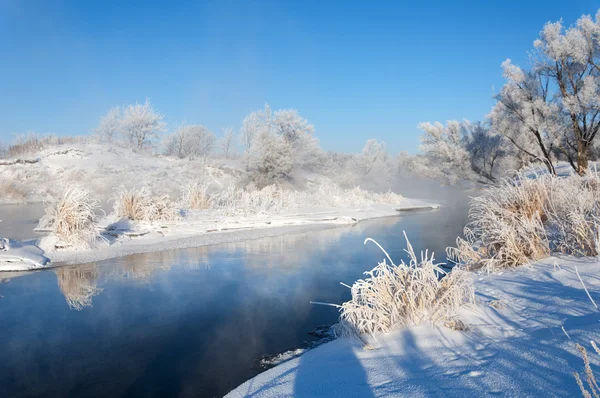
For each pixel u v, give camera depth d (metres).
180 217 15.35
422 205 28.23
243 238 13.36
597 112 21.02
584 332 3.37
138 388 4.09
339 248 11.66
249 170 34.44
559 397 2.46
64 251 10.51
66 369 4.50
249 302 6.80
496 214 7.91
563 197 7.41
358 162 50.19
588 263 5.52
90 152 36.03
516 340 3.59
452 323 4.22
